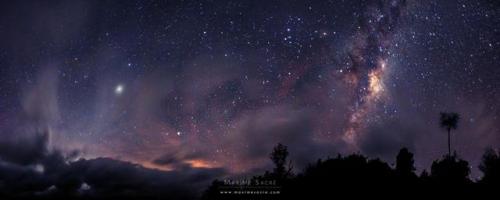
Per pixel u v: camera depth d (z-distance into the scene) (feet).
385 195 89.92
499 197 89.25
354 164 97.35
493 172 103.55
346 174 94.02
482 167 108.78
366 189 91.15
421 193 91.76
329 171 95.66
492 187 94.68
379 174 95.96
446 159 110.22
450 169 105.40
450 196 91.25
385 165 101.30
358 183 92.22
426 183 98.27
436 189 94.73
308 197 90.53
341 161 98.78
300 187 93.50
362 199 89.20
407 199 88.43
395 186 92.48
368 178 93.71
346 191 90.33
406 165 105.50
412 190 92.38
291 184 95.45
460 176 104.47
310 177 96.02
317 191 91.30
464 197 90.84
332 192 90.43
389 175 96.53
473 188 96.02
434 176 105.19
